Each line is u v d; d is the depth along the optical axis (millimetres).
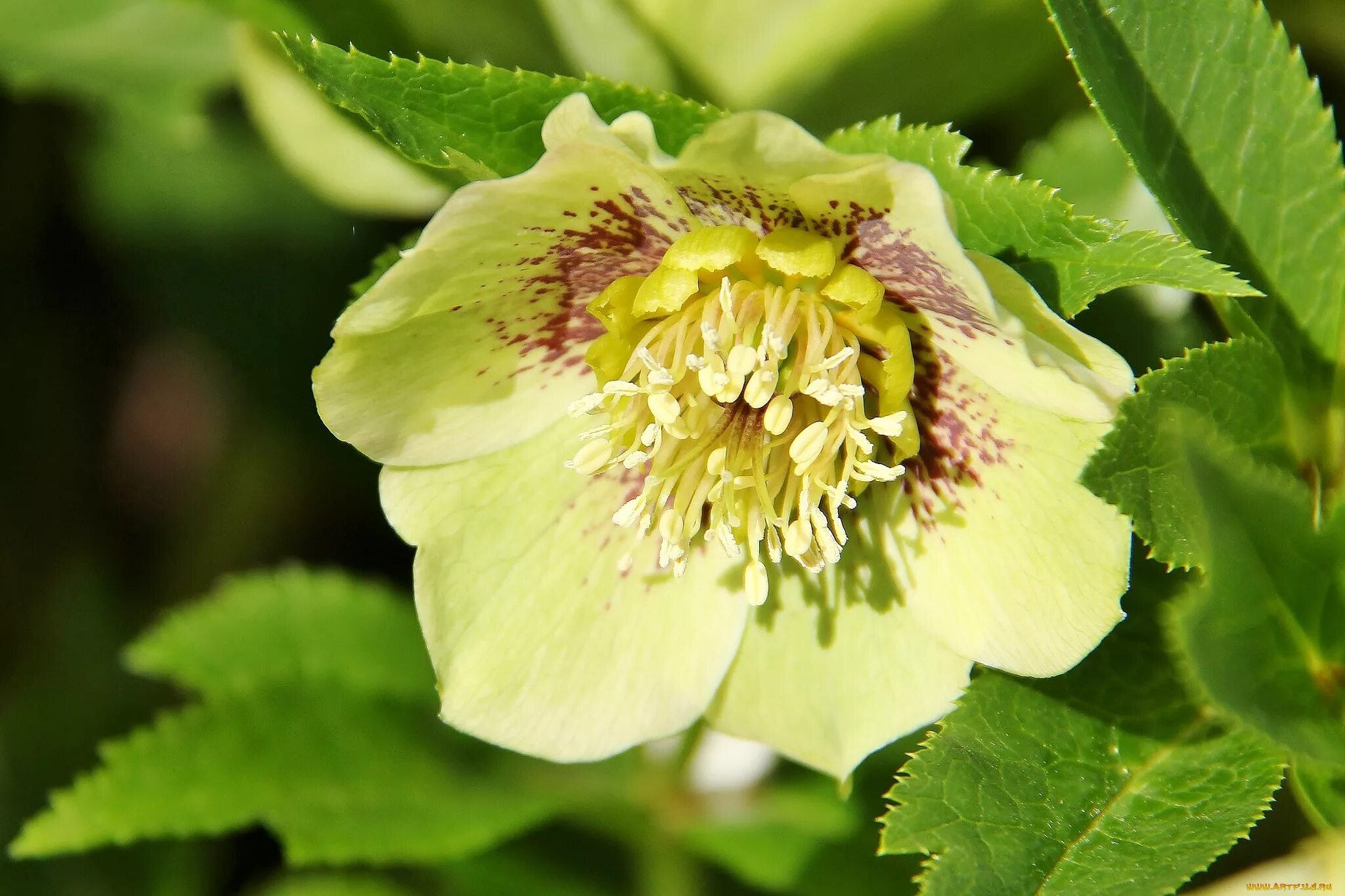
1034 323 323
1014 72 360
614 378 340
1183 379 327
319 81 332
